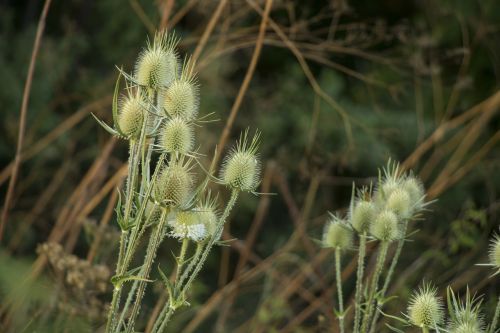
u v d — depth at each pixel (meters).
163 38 4.55
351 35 9.67
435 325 4.26
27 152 10.39
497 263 4.75
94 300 6.67
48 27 13.64
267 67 13.34
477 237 9.45
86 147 11.88
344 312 5.00
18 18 14.07
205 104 11.38
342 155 10.91
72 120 10.19
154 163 9.09
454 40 13.54
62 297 6.72
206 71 11.16
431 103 13.07
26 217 10.25
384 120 12.31
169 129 4.13
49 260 7.10
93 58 13.12
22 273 6.56
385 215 4.89
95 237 7.64
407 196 5.11
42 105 12.12
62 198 11.06
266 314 8.77
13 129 11.58
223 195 10.81
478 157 10.45
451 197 11.71
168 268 10.08
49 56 12.27
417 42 10.48
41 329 6.39
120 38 12.73
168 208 4.01
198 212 4.25
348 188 12.05
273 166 10.35
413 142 12.46
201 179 10.34
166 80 4.25
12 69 12.34
